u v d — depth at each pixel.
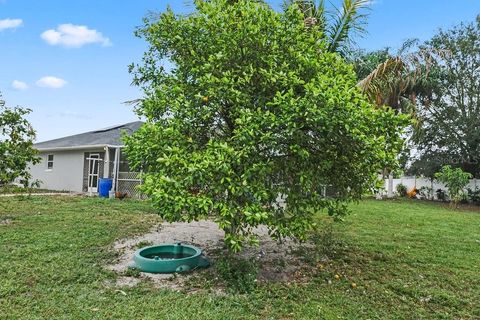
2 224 7.48
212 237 6.85
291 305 3.79
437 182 20.23
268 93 4.51
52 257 5.15
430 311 3.85
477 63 19.61
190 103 4.43
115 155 15.45
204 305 3.72
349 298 4.07
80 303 3.68
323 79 4.12
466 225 9.52
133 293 3.99
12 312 3.43
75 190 17.55
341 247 6.26
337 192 4.93
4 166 7.77
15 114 7.86
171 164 3.95
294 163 4.41
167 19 4.96
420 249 6.38
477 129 19.05
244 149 3.92
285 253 5.64
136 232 7.05
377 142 3.96
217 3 4.91
